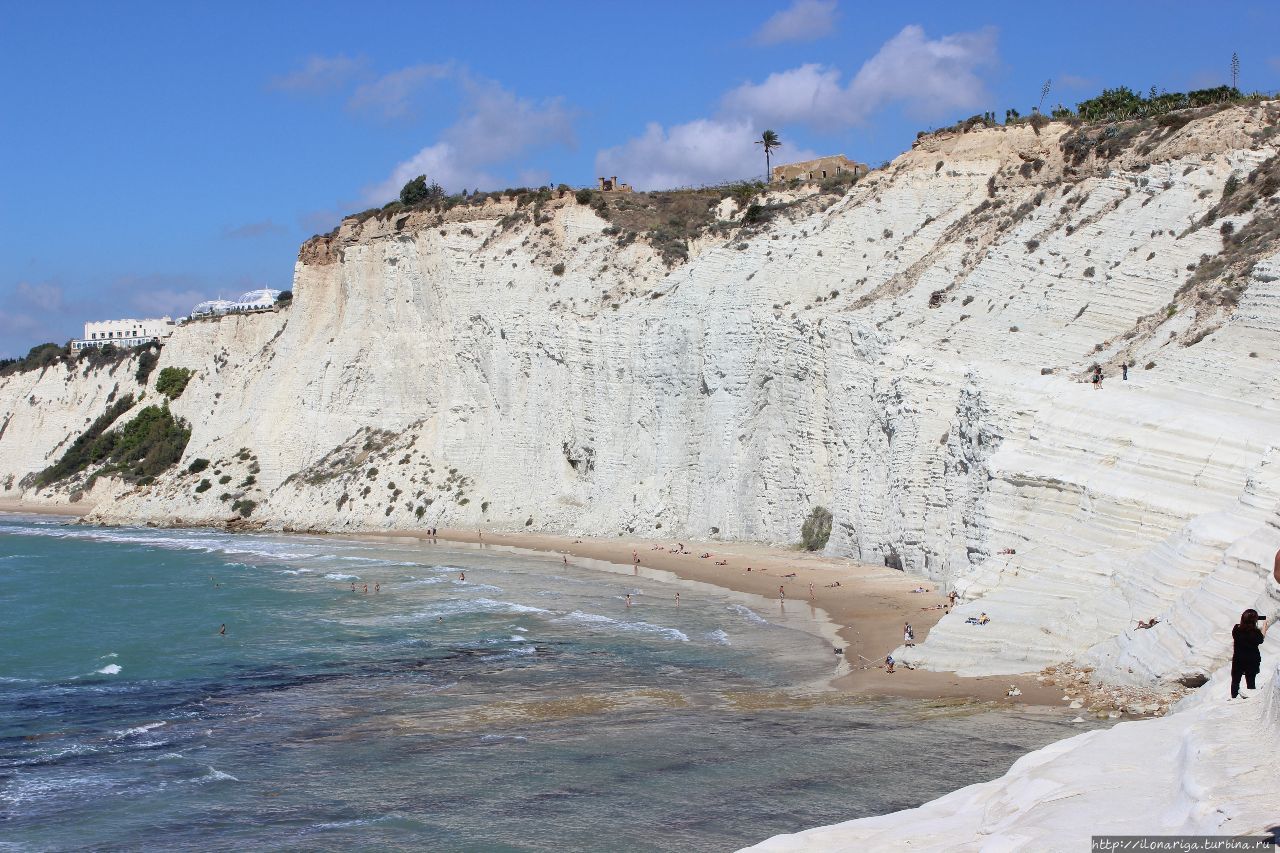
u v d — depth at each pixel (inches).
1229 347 1605.6
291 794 997.2
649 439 2783.0
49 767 1095.0
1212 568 1139.3
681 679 1381.6
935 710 1133.7
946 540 1850.4
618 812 909.8
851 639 1545.3
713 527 2588.6
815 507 2368.4
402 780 1019.9
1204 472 1311.5
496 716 1229.7
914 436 1961.1
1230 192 1984.5
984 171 2527.1
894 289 2349.9
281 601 2142.0
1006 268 2158.0
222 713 1293.1
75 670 1555.1
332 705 1311.5
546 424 3061.0
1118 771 639.1
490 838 871.7
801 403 2413.9
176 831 916.6
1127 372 1697.8
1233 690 745.6
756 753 1038.4
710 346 2615.7
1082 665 1198.3
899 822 709.9
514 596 2094.0
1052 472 1454.2
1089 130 2395.4
